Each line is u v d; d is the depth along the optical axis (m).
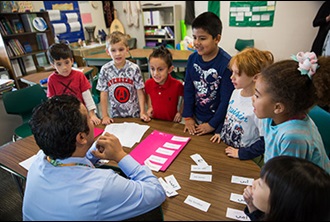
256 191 0.75
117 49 1.80
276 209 0.67
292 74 0.84
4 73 3.72
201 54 1.51
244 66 1.20
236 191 0.94
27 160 1.23
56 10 5.04
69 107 0.81
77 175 0.78
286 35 4.59
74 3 5.43
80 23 5.66
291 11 4.39
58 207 0.72
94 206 0.72
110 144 0.98
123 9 6.27
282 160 0.70
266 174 0.71
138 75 1.89
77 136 0.81
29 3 4.39
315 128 0.95
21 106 2.33
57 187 0.75
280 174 0.67
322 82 0.82
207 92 1.60
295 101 0.84
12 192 2.00
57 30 5.09
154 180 0.90
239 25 4.98
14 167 1.18
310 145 0.85
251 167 1.08
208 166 1.10
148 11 5.78
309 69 0.80
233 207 0.86
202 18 1.42
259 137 1.27
